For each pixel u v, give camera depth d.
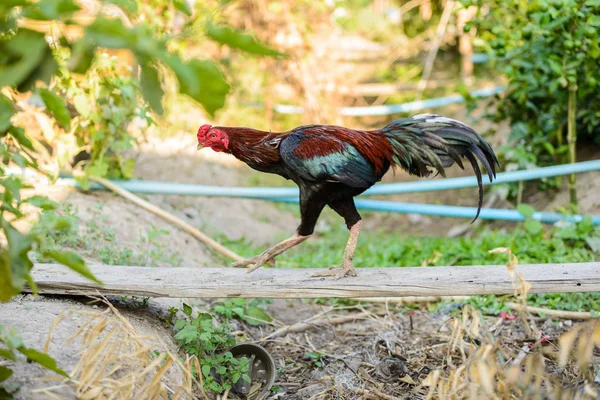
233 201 7.32
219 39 2.19
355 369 4.19
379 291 3.81
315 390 3.97
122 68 5.61
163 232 5.20
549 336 4.36
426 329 4.68
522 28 5.75
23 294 3.82
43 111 5.51
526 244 5.57
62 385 2.90
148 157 7.24
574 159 6.13
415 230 7.41
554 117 6.30
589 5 5.36
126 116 5.73
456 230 7.12
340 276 3.88
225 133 3.91
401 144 4.05
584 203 6.27
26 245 2.44
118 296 4.14
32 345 3.23
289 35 8.61
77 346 3.33
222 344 4.04
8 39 2.38
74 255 2.50
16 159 2.84
